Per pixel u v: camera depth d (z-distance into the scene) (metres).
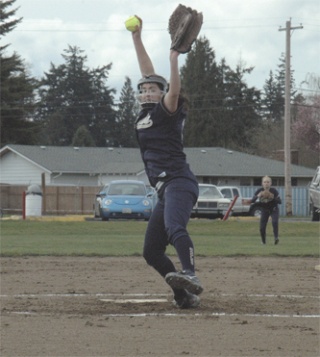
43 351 11.48
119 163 104.12
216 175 106.19
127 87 196.25
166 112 14.16
